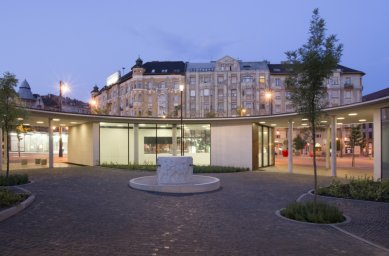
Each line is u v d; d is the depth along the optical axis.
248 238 8.04
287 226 9.34
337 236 8.38
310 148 65.00
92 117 27.83
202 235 8.24
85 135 31.11
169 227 8.97
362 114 22.11
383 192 14.23
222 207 12.02
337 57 10.29
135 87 72.44
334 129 23.08
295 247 7.37
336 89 70.50
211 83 71.12
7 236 7.70
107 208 11.29
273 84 71.44
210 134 31.16
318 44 10.35
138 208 11.46
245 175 23.58
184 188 15.16
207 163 31.33
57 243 7.26
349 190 15.19
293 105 11.01
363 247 7.47
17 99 17.33
